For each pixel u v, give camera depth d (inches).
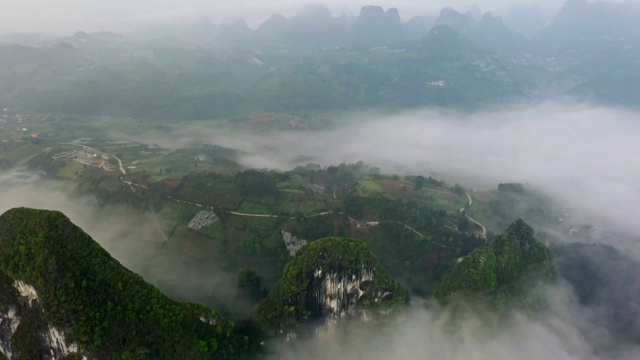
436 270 7490.2
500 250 6368.1
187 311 4598.9
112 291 4340.6
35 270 4126.5
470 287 5885.8
